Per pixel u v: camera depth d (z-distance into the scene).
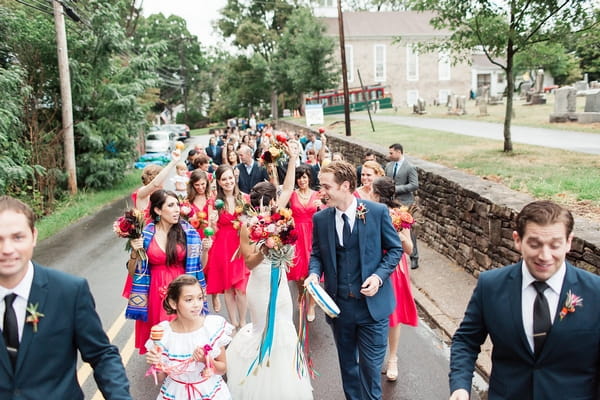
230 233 5.84
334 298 3.69
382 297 3.68
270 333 3.96
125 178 20.48
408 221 4.45
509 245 6.36
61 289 2.31
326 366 5.07
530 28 10.98
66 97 15.70
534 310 2.29
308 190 6.40
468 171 10.10
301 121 37.00
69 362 2.35
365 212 3.63
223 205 5.71
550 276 2.28
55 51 16.03
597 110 17.23
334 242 3.66
